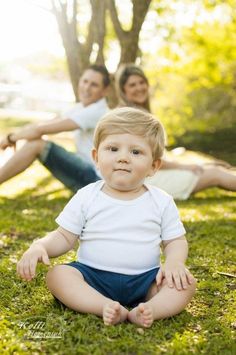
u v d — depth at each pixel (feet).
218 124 54.54
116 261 7.97
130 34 22.62
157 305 7.50
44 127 16.19
